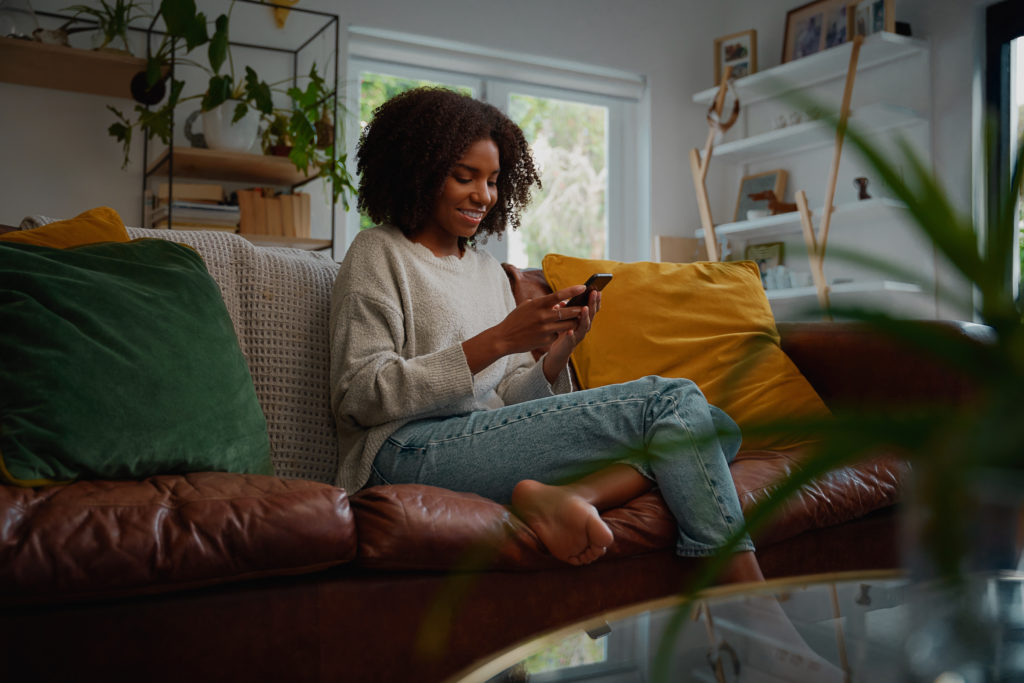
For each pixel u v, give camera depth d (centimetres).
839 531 147
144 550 94
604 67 443
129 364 113
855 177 400
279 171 351
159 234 154
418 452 135
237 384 128
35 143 330
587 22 438
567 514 115
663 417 127
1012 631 66
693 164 427
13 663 89
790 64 400
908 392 169
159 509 99
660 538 125
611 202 464
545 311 136
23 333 107
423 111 156
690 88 469
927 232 27
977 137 358
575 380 193
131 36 343
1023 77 360
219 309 134
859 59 391
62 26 326
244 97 341
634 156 466
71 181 335
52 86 330
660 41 460
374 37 394
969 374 28
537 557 117
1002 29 356
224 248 157
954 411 27
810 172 425
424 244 160
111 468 107
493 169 159
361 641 107
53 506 94
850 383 179
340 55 383
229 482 108
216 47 313
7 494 93
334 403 143
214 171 350
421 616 111
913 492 27
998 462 26
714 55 466
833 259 30
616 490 127
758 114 453
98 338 112
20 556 88
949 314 332
